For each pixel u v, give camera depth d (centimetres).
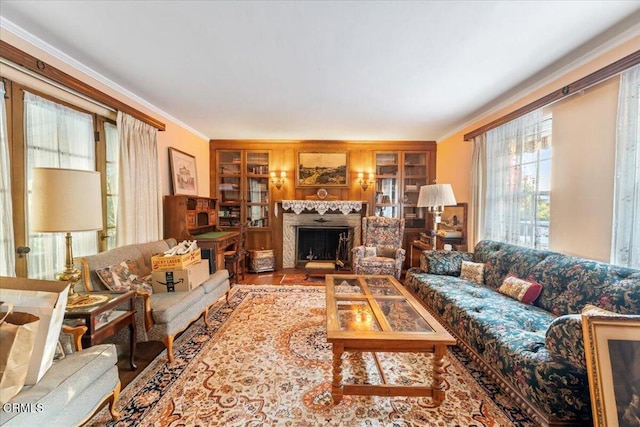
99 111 252
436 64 231
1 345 101
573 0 156
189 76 255
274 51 212
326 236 530
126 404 161
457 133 434
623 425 111
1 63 174
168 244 310
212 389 175
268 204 523
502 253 278
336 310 197
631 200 180
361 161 520
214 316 292
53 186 154
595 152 211
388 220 453
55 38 195
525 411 147
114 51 212
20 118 192
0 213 173
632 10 164
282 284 418
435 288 268
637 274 165
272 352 219
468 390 176
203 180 489
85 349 140
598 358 118
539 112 262
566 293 199
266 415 153
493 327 182
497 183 321
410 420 151
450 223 407
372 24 179
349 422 149
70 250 171
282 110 351
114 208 281
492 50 209
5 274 175
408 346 158
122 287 212
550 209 252
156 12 167
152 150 323
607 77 190
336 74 250
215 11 167
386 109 344
